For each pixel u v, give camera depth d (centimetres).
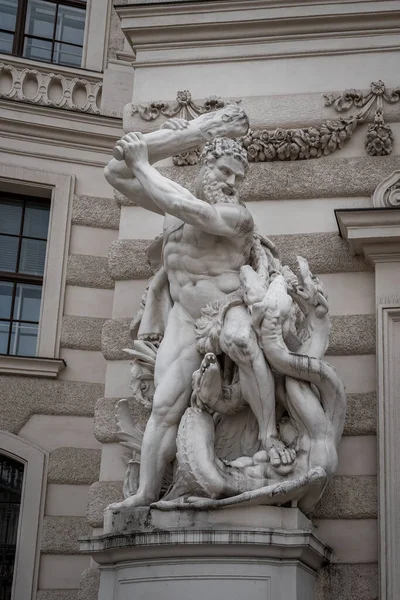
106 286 1130
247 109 928
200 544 681
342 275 865
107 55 1247
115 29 1257
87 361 1104
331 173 892
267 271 764
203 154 775
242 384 724
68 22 1286
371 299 852
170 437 748
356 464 804
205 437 718
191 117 940
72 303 1122
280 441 725
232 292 762
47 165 1170
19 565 1026
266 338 714
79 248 1143
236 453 741
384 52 929
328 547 762
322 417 723
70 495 1058
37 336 1142
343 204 888
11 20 1270
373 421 809
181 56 965
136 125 949
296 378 726
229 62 954
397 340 831
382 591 760
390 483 788
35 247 1189
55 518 1042
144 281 904
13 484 1078
